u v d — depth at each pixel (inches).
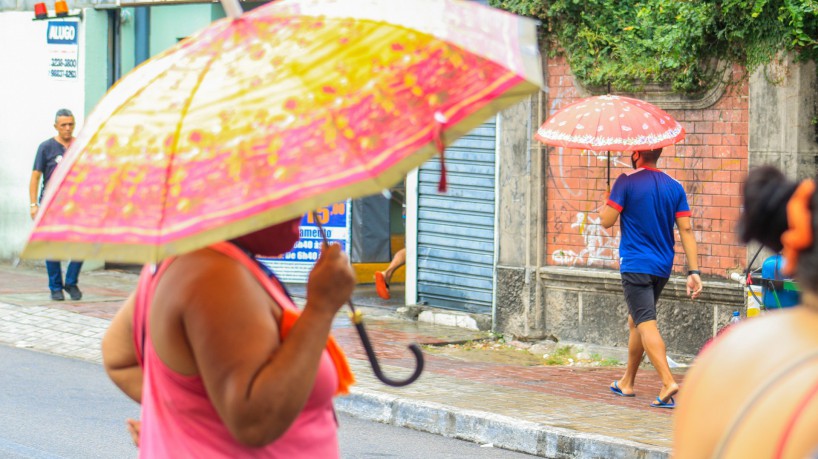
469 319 546.0
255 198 106.9
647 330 380.2
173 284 115.9
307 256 662.5
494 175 537.6
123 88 121.3
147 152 112.4
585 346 499.2
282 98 112.5
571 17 496.4
